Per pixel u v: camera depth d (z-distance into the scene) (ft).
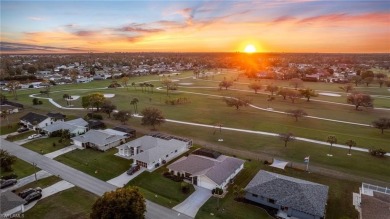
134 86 599.98
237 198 162.61
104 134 245.45
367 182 183.52
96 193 166.61
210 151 211.41
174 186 174.81
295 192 151.43
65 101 442.50
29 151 231.71
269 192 155.12
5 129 292.20
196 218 143.84
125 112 312.91
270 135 276.82
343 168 203.62
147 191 170.60
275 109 397.19
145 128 296.71
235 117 346.13
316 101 460.96
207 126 305.73
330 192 169.48
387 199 150.41
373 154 228.22
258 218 144.77
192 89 573.74
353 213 148.66
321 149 239.91
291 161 214.28
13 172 193.36
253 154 226.58
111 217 124.98
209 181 172.14
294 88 584.40
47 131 269.23
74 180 182.70
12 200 145.79
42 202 156.56
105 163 206.69
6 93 515.91
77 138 244.22
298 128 301.43
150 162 196.03
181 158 212.84
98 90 550.36
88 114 336.90
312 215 140.26
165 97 480.23
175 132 283.18
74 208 151.23
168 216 145.18
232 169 186.29
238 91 556.10
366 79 636.89
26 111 372.79
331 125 317.83
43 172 193.67
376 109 406.82
